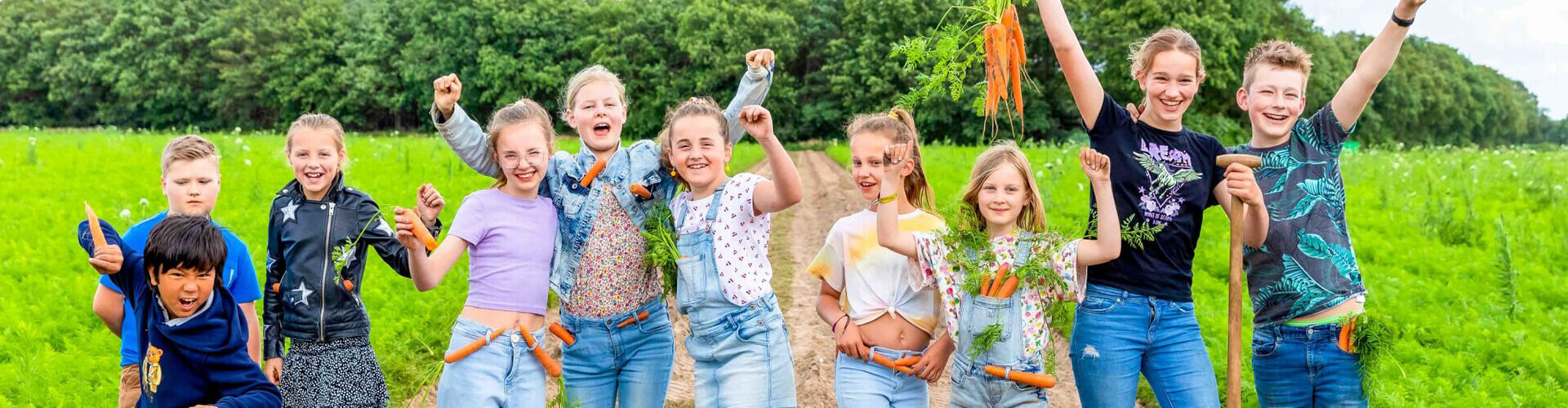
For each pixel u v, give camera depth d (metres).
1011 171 4.02
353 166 19.94
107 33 77.50
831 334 8.09
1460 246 10.72
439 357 6.83
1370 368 3.98
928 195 4.55
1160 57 4.03
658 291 4.41
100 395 5.76
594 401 4.37
